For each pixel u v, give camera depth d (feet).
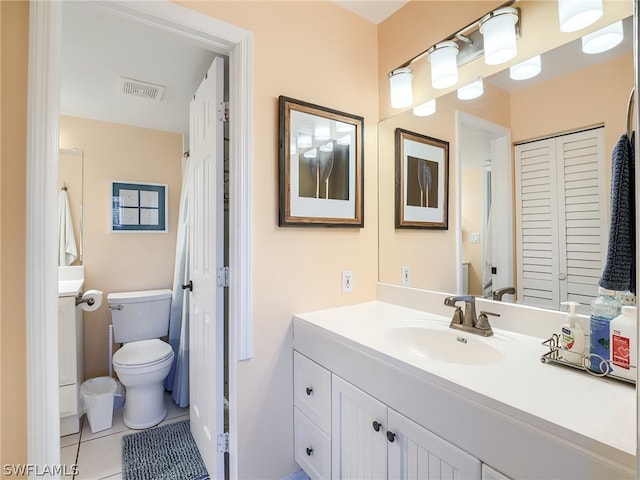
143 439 6.45
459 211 4.95
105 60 5.92
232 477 4.71
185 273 8.26
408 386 3.23
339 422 4.16
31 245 3.26
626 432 2.10
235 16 4.50
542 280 4.03
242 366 4.66
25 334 3.28
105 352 8.84
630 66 3.35
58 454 3.42
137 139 9.45
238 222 4.57
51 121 3.36
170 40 5.33
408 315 5.13
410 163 5.66
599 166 3.56
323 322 4.71
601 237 3.54
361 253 5.96
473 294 4.76
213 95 5.00
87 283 8.71
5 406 3.22
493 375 2.95
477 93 4.70
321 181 5.31
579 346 3.12
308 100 5.22
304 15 5.21
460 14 4.84
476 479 2.64
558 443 2.19
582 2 3.48
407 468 3.25
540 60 4.03
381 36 6.14
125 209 9.24
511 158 4.33
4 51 3.22
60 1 3.42
